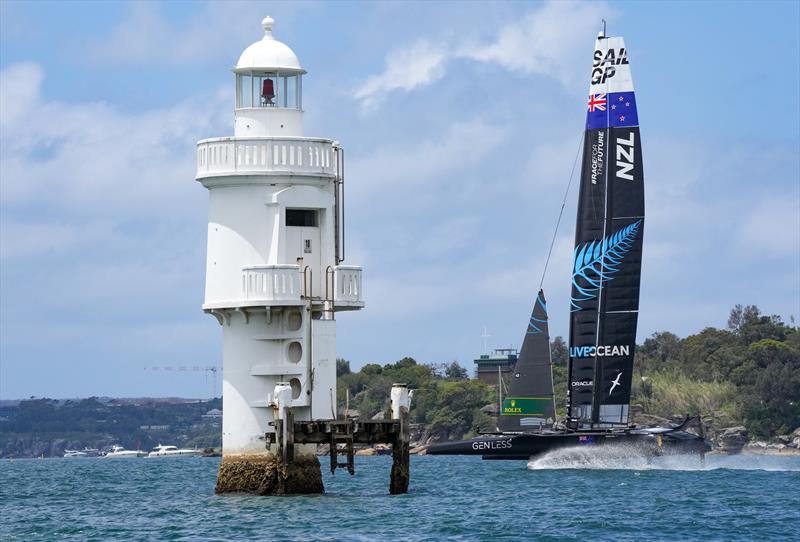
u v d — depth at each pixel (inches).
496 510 2288.4
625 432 3853.3
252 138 2218.3
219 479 2281.0
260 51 2285.9
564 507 2386.8
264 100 2282.2
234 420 2256.4
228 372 2262.6
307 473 2269.9
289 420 2164.1
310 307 2222.0
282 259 2217.0
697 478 3344.0
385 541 1825.8
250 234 2234.3
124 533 1950.1
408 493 2596.0
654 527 2063.2
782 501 2539.4
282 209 2215.8
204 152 2250.2
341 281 2253.9
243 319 2237.9
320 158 2247.8
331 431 2194.9
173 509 2273.6
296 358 2244.1
